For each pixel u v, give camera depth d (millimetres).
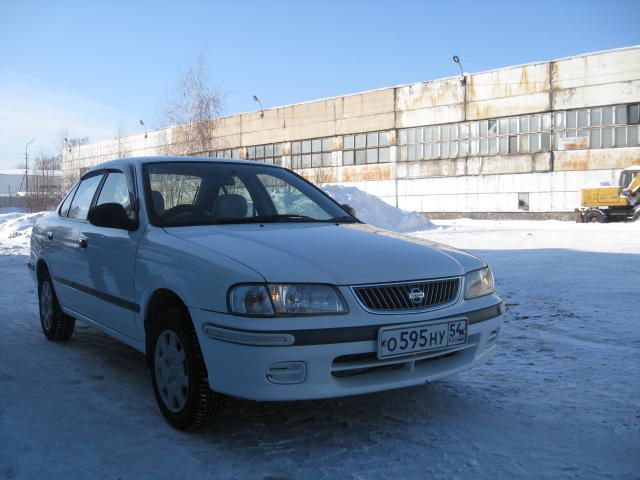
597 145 31703
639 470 2785
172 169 4227
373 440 3154
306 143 43594
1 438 3201
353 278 2994
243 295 2855
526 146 33969
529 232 20047
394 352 2967
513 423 3373
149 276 3459
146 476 2762
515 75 34062
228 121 48125
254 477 2740
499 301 3553
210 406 3096
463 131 36219
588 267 9922
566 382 4074
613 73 30969
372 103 39844
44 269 5391
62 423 3412
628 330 5484
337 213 4512
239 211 4004
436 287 3191
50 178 45938
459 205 36500
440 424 3369
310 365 2832
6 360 4719
